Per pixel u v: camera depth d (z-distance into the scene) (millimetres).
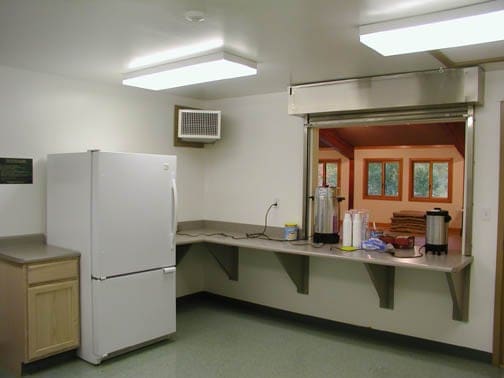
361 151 8750
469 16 2178
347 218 3861
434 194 8133
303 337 4023
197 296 5270
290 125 4516
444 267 3016
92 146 4188
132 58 3318
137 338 3574
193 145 5141
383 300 3906
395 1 2141
